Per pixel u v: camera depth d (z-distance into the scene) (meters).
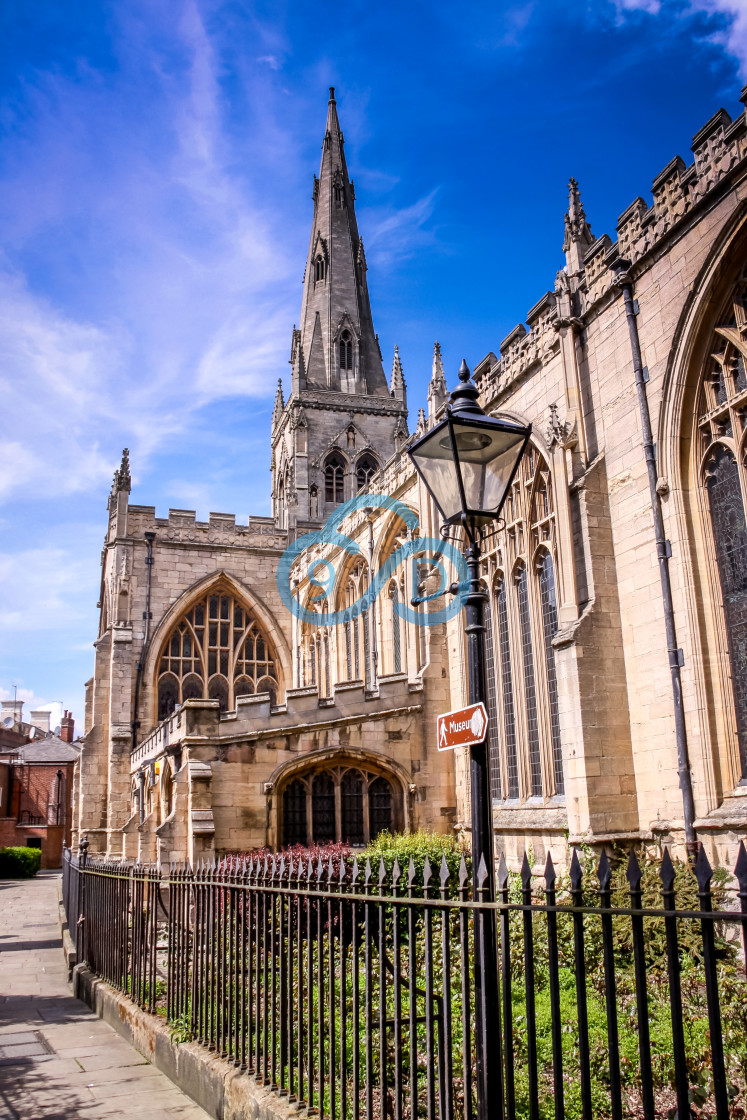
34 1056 11.67
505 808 23.70
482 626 6.73
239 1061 9.05
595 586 19.81
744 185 16.64
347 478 59.81
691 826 16.77
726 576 17.31
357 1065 7.00
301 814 24.36
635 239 19.89
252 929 9.32
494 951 5.64
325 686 43.66
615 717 19.19
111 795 43.34
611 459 20.45
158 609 47.28
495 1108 5.36
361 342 64.88
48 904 38.00
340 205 69.06
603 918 4.78
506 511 25.17
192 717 23.69
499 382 26.16
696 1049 9.71
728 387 17.23
